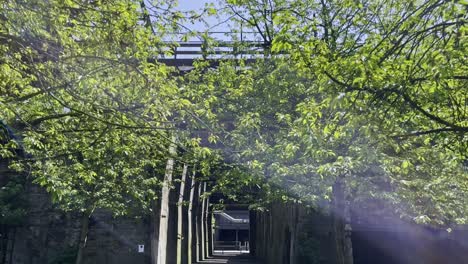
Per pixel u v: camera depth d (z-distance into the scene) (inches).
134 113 375.9
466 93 358.0
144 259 918.4
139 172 676.7
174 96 403.2
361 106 330.0
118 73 373.1
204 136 607.5
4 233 917.2
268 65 601.3
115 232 934.4
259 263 1808.6
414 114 358.9
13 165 477.7
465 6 285.9
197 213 1856.5
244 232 3976.4
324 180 502.6
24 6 330.0
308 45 345.1
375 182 522.0
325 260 885.2
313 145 407.2
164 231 918.4
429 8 307.0
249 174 540.1
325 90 347.6
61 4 346.3
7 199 893.8
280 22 350.3
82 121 409.7
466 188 516.1
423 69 309.1
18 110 389.7
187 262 1376.7
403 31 338.0
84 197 685.9
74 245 930.1
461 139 381.4
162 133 426.6
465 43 293.3
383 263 993.5
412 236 973.2
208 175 589.6
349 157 415.2
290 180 539.2
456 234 920.9
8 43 352.8
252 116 553.3
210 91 548.4
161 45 410.0
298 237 908.0
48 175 368.2
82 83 353.1
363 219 856.3
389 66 316.5
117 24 354.6
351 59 317.1
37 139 424.8
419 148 470.9
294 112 555.2
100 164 534.0
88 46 371.6
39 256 924.6
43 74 354.3
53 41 378.0
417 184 488.4
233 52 615.5
